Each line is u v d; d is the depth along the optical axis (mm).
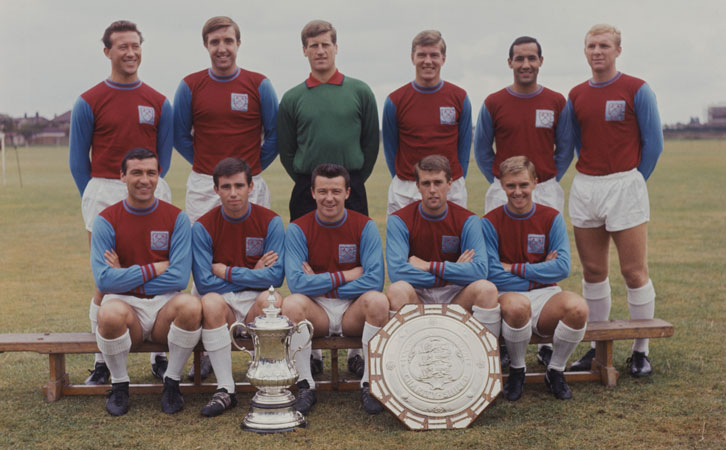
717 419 4242
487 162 5828
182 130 5676
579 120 5414
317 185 4691
